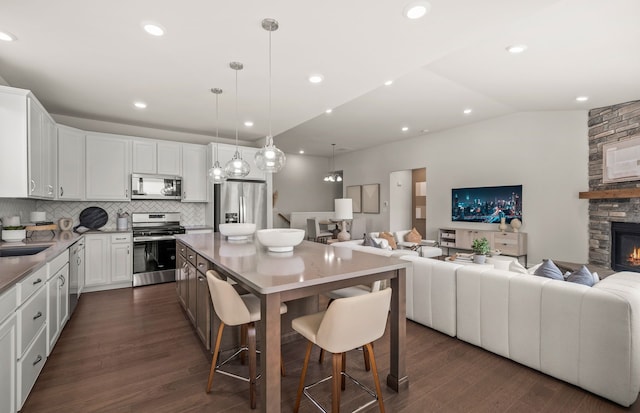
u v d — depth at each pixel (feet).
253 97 11.46
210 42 7.55
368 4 6.05
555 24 7.99
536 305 7.08
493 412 5.78
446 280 9.04
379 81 9.92
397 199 26.66
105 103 12.23
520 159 17.74
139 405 5.99
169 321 10.30
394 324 6.54
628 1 6.88
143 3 6.05
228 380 6.91
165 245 15.15
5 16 6.45
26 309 5.96
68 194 13.06
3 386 5.00
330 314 4.76
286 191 32.07
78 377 6.95
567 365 6.58
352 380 6.40
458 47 7.80
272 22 6.70
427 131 22.04
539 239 17.11
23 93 8.57
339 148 28.81
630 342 5.77
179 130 16.80
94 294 13.20
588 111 15.74
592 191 14.98
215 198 16.75
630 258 13.73
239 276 5.43
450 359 7.77
